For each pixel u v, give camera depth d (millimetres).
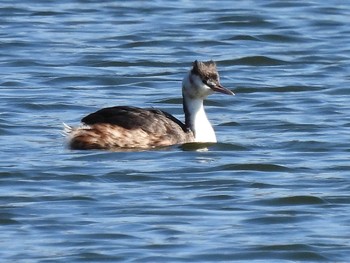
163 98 24453
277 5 33125
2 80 25719
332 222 17250
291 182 18906
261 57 27844
